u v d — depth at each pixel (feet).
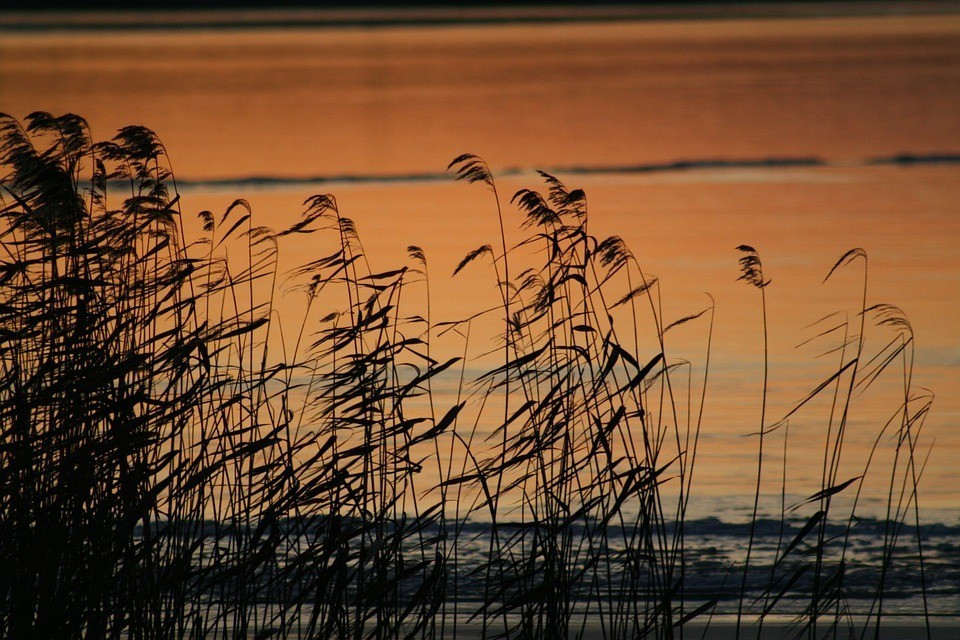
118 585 68.33
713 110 417.49
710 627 80.64
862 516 101.76
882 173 302.04
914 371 142.92
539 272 74.59
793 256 210.38
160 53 638.12
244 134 365.40
